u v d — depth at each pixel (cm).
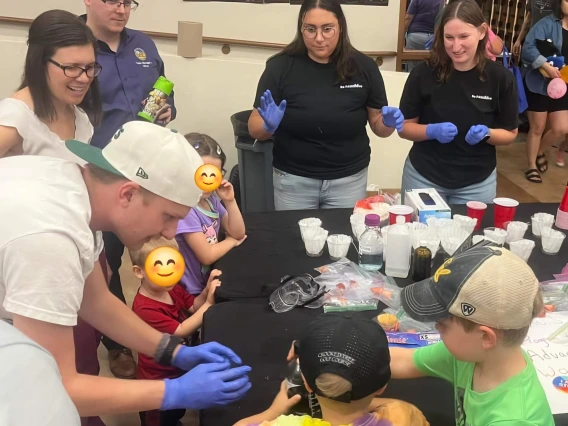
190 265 211
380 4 399
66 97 172
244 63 373
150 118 237
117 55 243
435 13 397
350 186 262
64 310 106
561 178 467
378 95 254
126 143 111
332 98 245
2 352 57
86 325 172
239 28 403
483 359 106
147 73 253
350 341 105
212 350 141
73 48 166
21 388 54
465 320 103
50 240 102
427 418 126
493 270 101
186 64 371
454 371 123
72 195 109
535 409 102
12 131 169
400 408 113
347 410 109
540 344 142
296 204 264
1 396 51
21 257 101
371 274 182
